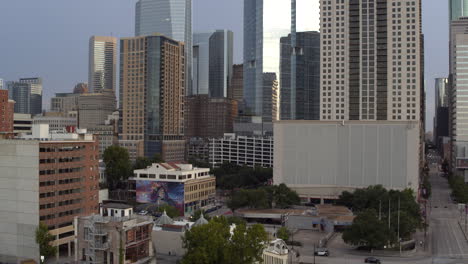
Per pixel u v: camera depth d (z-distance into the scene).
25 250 154.38
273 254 135.50
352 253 162.25
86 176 173.50
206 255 118.19
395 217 174.50
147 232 130.38
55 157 159.62
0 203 157.38
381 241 158.38
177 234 141.88
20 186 155.12
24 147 154.50
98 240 121.19
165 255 141.25
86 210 173.25
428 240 187.00
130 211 140.38
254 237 124.44
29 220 154.12
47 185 156.50
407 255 160.00
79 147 170.12
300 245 173.12
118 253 119.94
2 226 157.38
